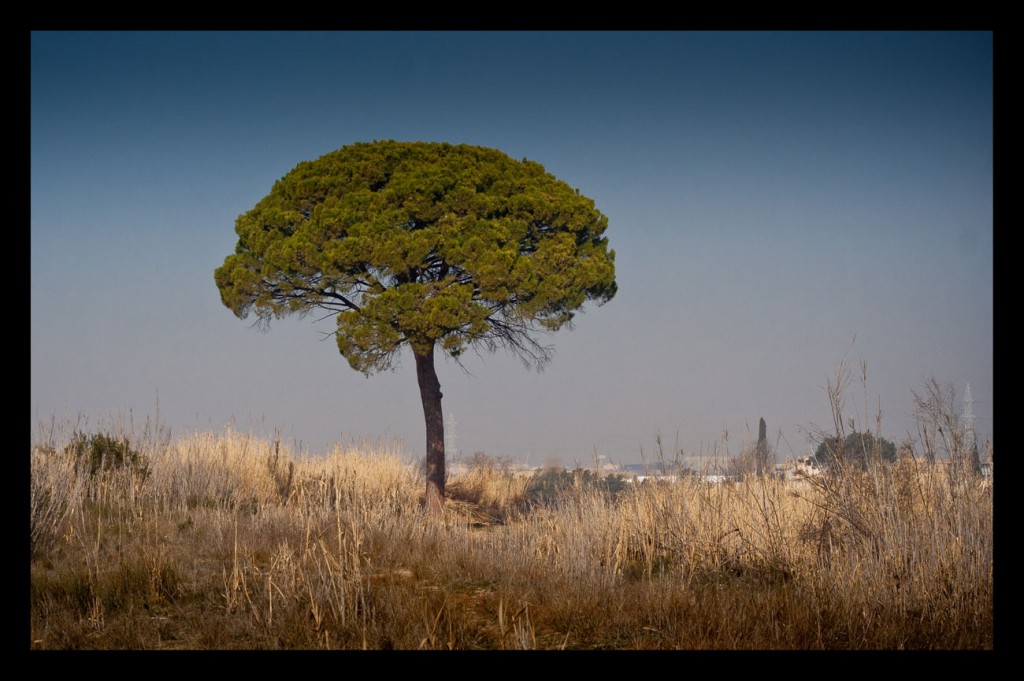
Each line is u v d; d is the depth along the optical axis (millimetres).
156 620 7871
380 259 16828
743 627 7387
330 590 8188
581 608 7984
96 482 13914
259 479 17000
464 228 17469
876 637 7016
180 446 17141
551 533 11258
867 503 9258
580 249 18922
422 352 17578
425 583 9438
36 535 10219
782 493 10711
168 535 11227
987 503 8172
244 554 10461
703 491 11203
